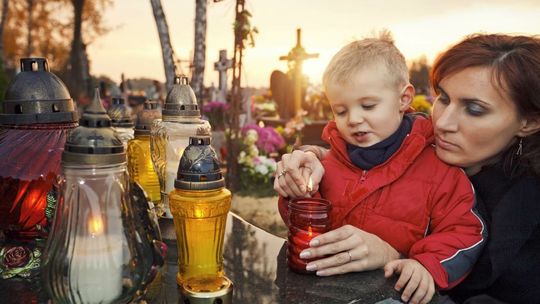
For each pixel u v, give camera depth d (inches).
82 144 29.5
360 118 48.2
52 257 31.1
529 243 47.3
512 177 47.8
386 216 49.3
